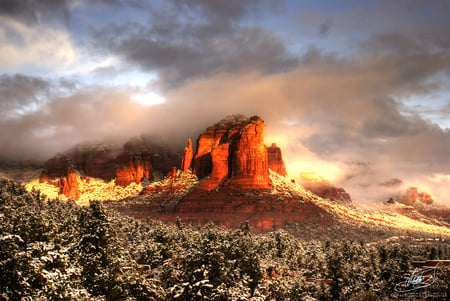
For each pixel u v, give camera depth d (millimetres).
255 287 101062
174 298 89312
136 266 97938
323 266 140500
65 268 78188
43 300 69688
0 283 70500
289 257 157500
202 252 93438
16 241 73688
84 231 94188
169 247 133875
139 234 157875
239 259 101438
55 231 89188
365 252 162875
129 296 89875
